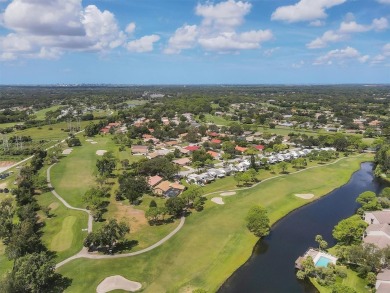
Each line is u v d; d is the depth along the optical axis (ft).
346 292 207.31
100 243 281.13
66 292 233.35
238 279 253.65
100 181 444.14
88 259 274.36
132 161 573.33
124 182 420.77
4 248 294.05
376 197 383.86
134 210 375.25
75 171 523.70
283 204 395.55
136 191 400.26
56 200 404.77
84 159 594.65
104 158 510.58
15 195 410.11
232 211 365.40
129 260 273.33
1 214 328.70
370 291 232.73
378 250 252.62
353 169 552.82
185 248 291.17
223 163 561.02
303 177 496.64
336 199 424.05
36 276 225.35
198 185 451.12
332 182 483.10
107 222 342.44
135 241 303.89
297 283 247.91
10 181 479.41
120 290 236.63
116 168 534.37
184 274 256.52
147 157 590.96
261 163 552.00
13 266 253.03
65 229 326.85
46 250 289.33
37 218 352.69
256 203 391.04
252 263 275.80
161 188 420.36
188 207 379.76
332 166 562.66
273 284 246.88
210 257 278.87
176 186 431.43
